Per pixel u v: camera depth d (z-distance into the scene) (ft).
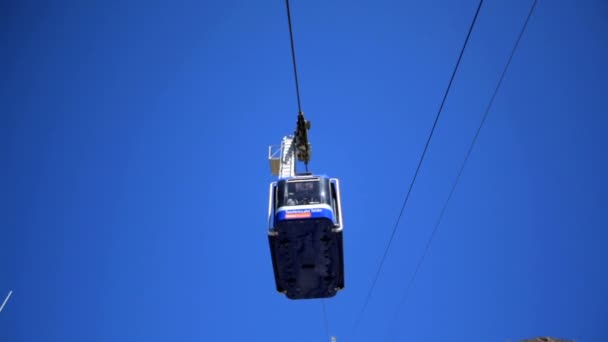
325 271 40.73
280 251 39.55
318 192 40.42
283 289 42.57
